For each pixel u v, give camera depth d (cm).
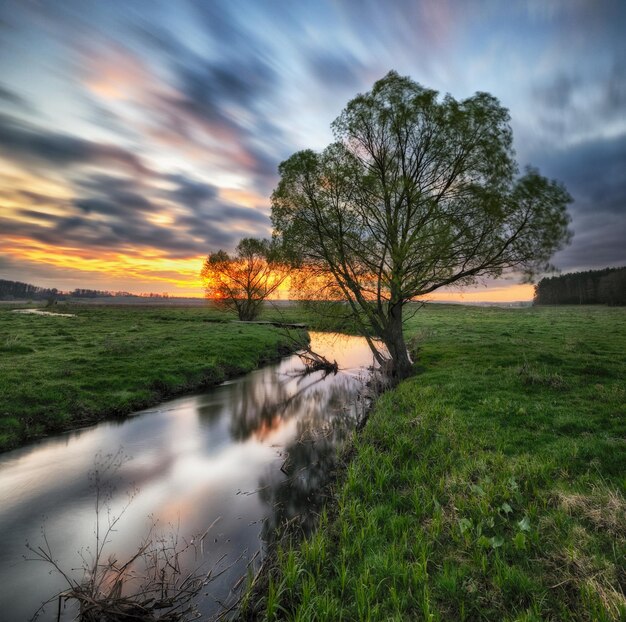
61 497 945
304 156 1923
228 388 2247
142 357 2397
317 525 779
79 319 5222
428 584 511
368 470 903
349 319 2233
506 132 1848
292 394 2133
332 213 1941
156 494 964
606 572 475
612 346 2562
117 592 571
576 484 712
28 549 732
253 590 573
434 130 1900
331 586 533
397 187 1941
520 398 1329
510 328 4259
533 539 565
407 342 3525
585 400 1270
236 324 5147
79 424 1482
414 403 1405
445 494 746
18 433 1303
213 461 1180
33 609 580
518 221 1747
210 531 791
